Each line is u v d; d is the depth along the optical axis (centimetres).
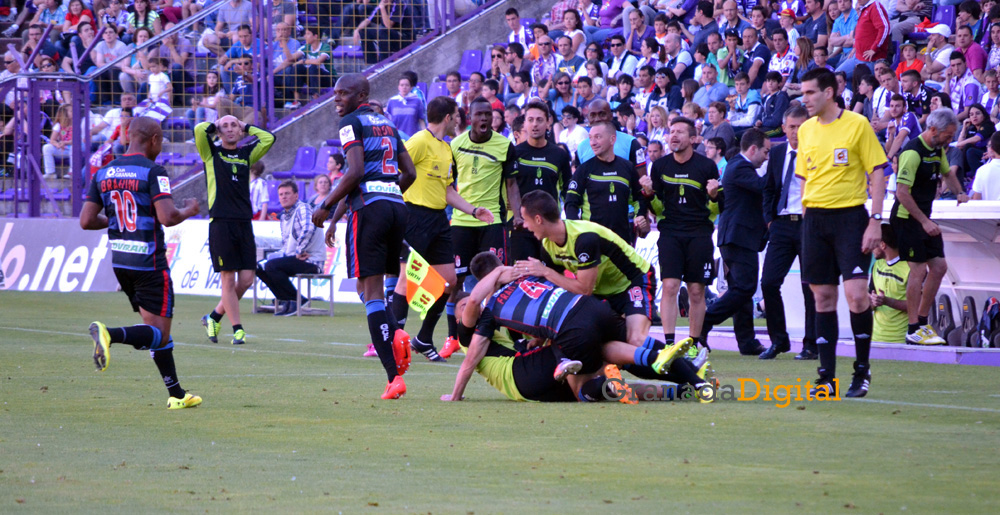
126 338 2147
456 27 7956
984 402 2295
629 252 2386
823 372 2412
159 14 8256
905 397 2389
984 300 3747
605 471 1552
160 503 1352
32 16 8869
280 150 7419
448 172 3369
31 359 3198
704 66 6244
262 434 1894
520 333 2489
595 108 3394
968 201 3553
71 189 6894
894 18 6269
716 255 5075
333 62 7694
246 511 1307
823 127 2391
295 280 6184
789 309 4309
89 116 6919
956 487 1429
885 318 3791
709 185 3275
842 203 2367
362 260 2433
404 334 2372
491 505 1337
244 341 3912
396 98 6994
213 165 3803
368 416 2103
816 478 1492
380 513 1294
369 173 2472
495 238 3506
